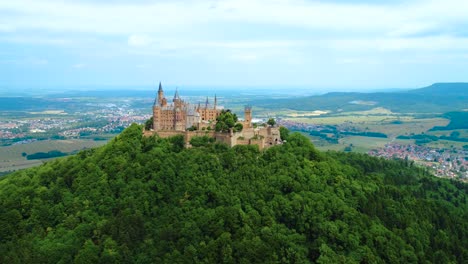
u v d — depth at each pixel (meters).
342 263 197.25
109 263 193.00
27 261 198.38
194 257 193.75
